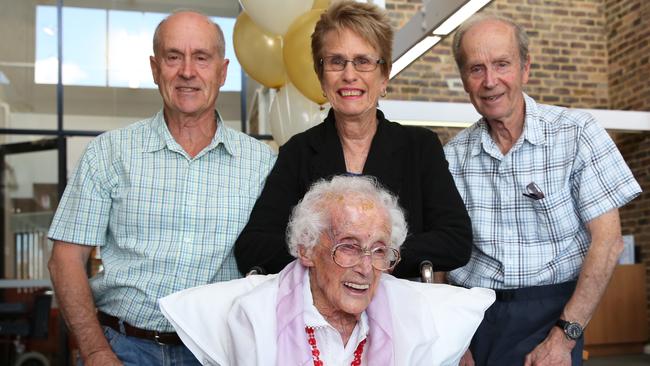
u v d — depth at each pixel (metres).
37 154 6.80
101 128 6.92
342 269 1.51
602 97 7.09
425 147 1.98
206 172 2.01
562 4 6.87
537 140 2.09
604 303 6.95
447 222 1.85
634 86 7.07
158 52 1.99
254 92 6.77
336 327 1.59
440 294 1.68
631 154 7.58
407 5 3.96
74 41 6.93
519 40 2.12
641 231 7.35
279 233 1.92
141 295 1.90
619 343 7.00
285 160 2.03
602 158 2.02
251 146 2.11
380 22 1.90
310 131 2.07
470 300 1.67
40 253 6.68
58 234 1.94
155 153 1.99
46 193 6.75
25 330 5.70
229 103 6.82
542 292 2.08
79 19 6.95
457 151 2.29
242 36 3.36
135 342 1.91
